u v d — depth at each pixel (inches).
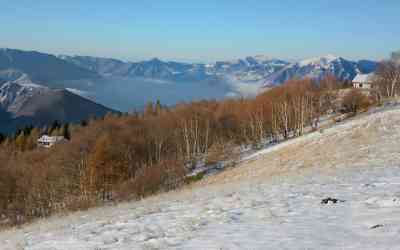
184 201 866.1
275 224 520.4
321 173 1183.6
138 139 3585.1
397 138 1877.5
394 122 2199.8
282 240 428.8
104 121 4084.6
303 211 590.2
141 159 3425.2
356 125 2365.9
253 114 3875.5
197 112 4205.2
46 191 2459.4
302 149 2217.0
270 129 3782.0
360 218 493.7
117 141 3366.1
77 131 4079.7
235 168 2453.2
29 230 810.8
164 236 529.0
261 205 681.6
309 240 414.9
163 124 3996.1
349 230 440.1
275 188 892.6
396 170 1028.5
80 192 2491.4
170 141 3681.1
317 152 2016.5
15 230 930.7
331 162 1699.1
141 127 3941.9
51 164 2812.5
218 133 3892.7
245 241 444.5
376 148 1752.0
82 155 2987.2
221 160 2908.5
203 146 3686.0
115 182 2610.7
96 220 753.6
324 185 847.1
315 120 3732.8
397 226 428.5
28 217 2158.0
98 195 2486.5
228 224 556.4
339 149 1939.0
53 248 529.7
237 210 660.1
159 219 665.6
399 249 347.6
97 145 2819.9
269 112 3882.9
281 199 719.7
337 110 4133.9
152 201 1023.0
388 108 3164.4
